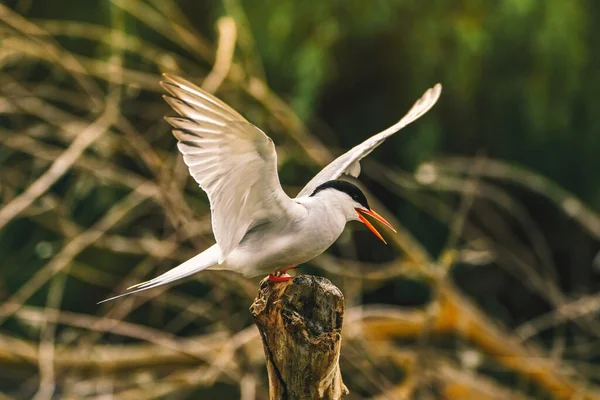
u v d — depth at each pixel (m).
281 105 12.28
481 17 15.20
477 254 12.19
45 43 10.94
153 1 12.42
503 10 15.02
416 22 15.26
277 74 15.29
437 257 16.98
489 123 16.48
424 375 11.54
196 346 11.33
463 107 16.20
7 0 15.04
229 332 11.76
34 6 15.31
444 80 15.38
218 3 14.83
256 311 5.71
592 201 17.03
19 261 15.60
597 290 18.06
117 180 11.24
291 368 5.62
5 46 11.53
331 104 16.81
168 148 14.38
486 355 12.60
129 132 10.66
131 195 11.43
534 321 17.55
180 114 5.35
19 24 11.12
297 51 14.80
